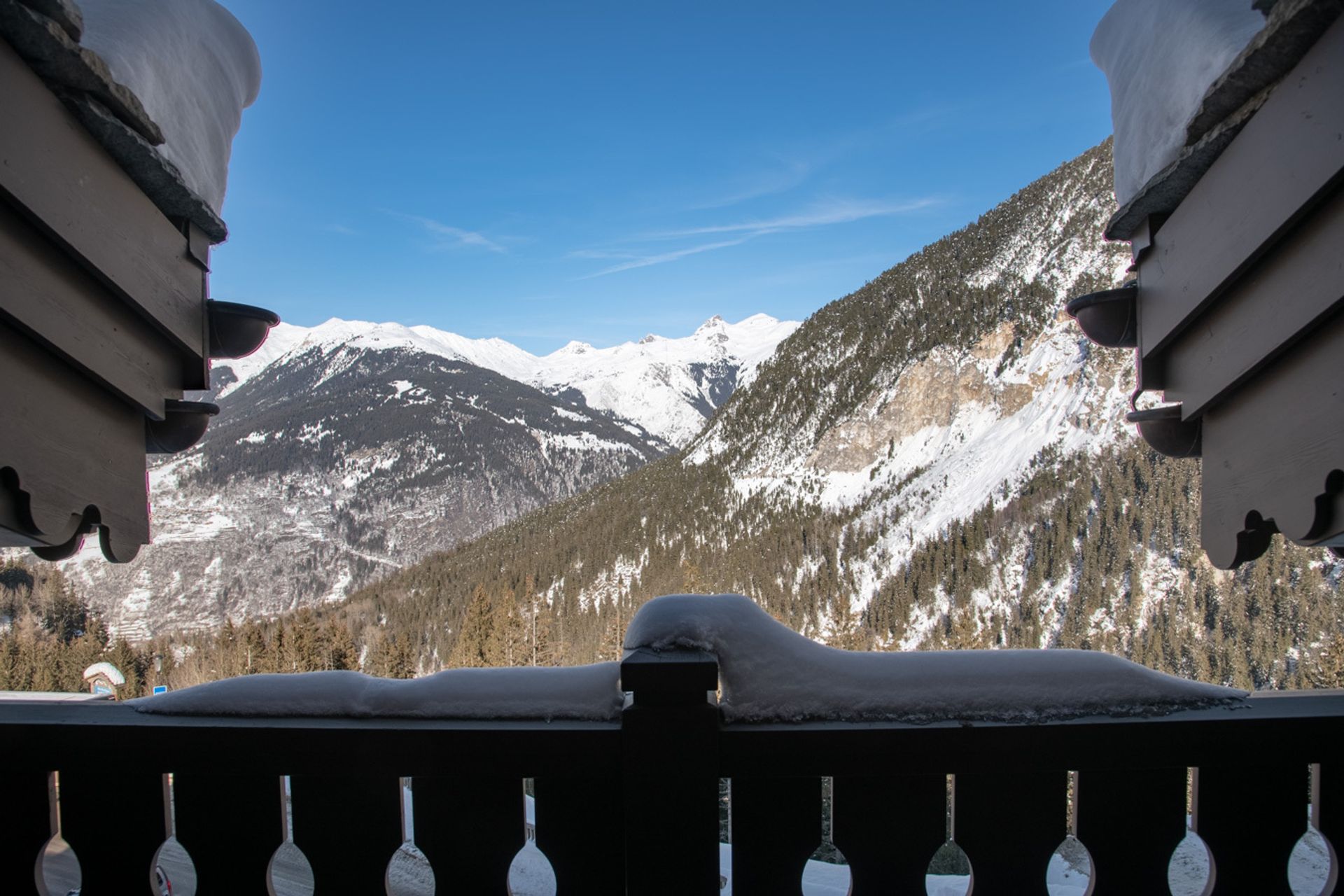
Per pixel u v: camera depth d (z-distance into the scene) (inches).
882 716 45.1
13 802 46.2
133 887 46.1
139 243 61.4
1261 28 53.5
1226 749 44.3
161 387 68.1
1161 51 65.4
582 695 47.1
